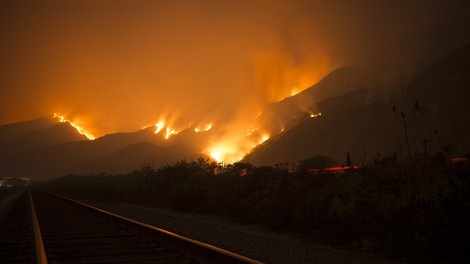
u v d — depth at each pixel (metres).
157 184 33.69
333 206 12.35
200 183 25.45
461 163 11.84
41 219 16.64
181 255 7.56
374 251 10.34
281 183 18.83
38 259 7.04
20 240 10.52
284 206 15.37
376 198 11.71
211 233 12.47
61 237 10.64
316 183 16.56
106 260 7.40
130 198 36.72
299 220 14.32
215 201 22.30
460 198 10.16
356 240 11.63
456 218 9.88
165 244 9.03
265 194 18.38
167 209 26.97
